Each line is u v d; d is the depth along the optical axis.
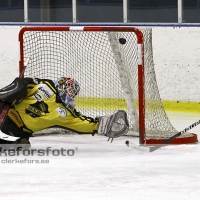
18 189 11.55
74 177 12.45
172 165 13.54
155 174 12.70
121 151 15.13
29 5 27.48
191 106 22.89
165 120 16.97
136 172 12.88
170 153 14.84
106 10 26.77
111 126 15.01
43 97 14.61
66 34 22.05
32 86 14.73
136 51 18.00
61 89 14.66
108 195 11.13
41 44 21.67
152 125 16.69
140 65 15.48
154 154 14.73
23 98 14.48
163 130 16.66
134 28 15.62
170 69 23.27
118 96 21.62
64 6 27.31
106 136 15.60
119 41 16.33
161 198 10.93
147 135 16.38
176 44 23.17
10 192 11.34
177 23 24.92
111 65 22.02
